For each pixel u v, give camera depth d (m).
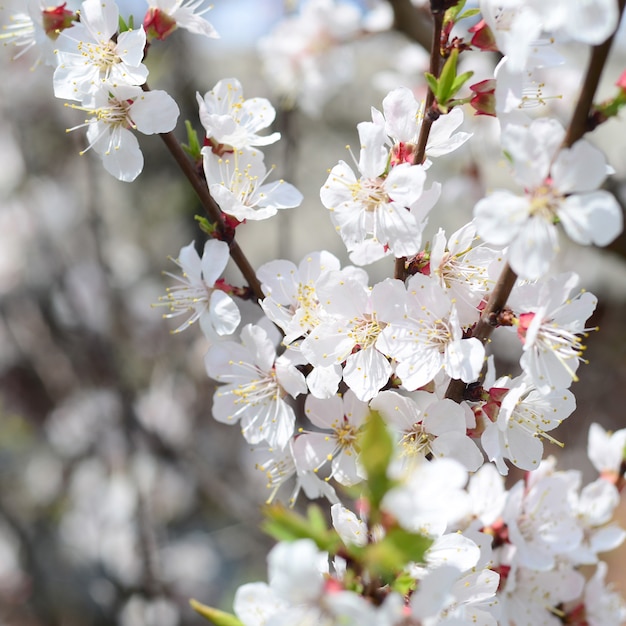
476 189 0.76
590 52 0.41
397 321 0.45
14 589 1.00
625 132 1.08
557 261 0.80
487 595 0.45
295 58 0.76
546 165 0.42
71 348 0.97
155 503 0.92
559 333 0.45
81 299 0.92
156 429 0.88
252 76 1.17
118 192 1.09
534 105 0.48
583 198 0.42
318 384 0.46
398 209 0.45
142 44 0.47
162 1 0.48
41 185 1.03
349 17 0.75
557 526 0.49
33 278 1.00
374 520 0.40
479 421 0.46
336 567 0.43
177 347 0.94
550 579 0.50
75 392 0.98
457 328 0.45
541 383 0.44
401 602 0.41
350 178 0.46
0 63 1.03
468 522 0.49
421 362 0.45
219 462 0.96
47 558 1.00
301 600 0.40
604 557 0.84
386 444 0.39
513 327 0.46
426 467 0.40
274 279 0.48
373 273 1.08
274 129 0.92
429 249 0.47
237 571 1.03
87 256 0.99
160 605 0.80
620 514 0.78
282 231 0.66
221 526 1.07
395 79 0.76
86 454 1.03
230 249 0.48
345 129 1.25
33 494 1.10
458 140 0.47
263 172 0.49
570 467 0.84
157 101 0.47
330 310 0.46
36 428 1.15
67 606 0.97
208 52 1.26
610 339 1.01
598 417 0.94
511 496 0.49
